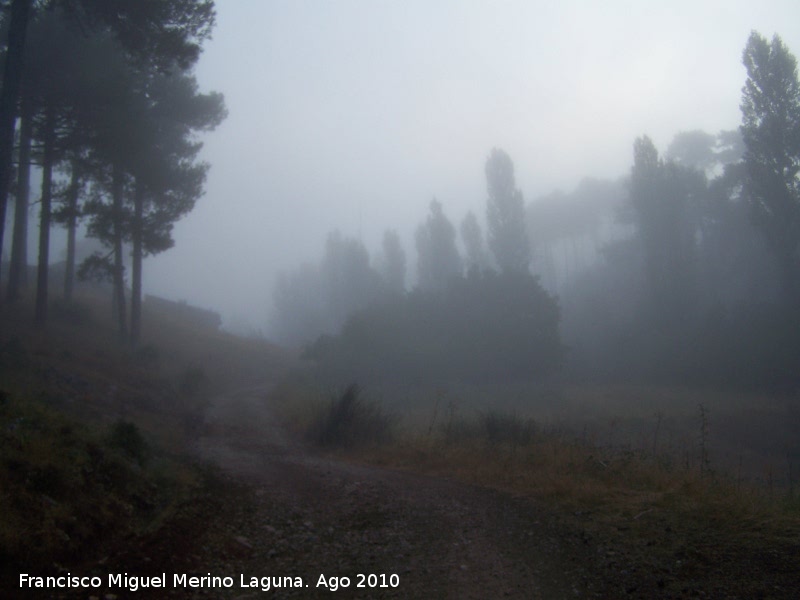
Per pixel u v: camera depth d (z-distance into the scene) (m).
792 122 34.72
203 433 16.62
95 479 7.14
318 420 17.44
